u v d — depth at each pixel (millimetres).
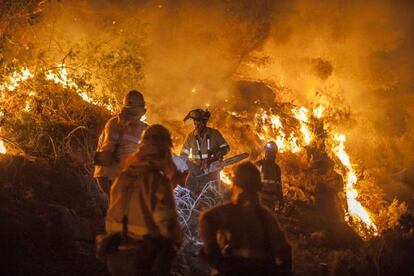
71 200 11398
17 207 10195
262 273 5762
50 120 12688
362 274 11727
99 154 8617
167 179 6168
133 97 8852
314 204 15648
